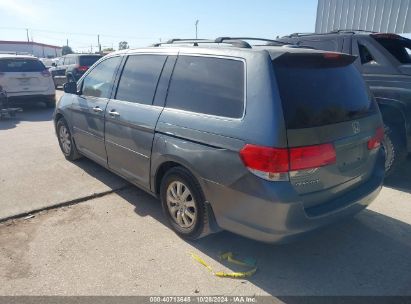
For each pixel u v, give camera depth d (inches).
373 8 421.7
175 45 145.3
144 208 163.5
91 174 205.2
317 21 487.5
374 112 134.1
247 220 108.8
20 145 270.7
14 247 131.0
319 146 106.7
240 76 112.7
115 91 169.6
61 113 218.7
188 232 133.0
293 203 102.0
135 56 163.2
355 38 214.7
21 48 2787.9
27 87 425.7
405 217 156.1
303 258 126.6
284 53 107.5
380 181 134.0
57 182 193.0
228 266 121.1
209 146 115.4
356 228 146.8
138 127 146.3
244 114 107.5
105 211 160.4
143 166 148.9
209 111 119.3
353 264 123.3
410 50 226.4
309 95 110.0
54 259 124.0
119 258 124.8
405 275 117.0
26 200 169.9
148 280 113.7
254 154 102.3
